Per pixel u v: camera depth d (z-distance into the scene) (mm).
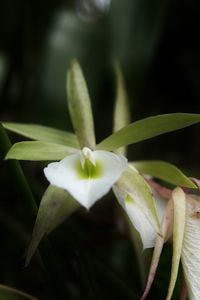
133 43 432
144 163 268
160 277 281
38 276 384
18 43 459
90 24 475
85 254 298
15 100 481
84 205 223
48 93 450
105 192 229
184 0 534
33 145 249
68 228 327
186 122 253
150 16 434
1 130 248
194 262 247
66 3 476
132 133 260
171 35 550
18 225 372
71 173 242
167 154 573
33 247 234
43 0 458
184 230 249
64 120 445
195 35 550
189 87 561
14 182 248
